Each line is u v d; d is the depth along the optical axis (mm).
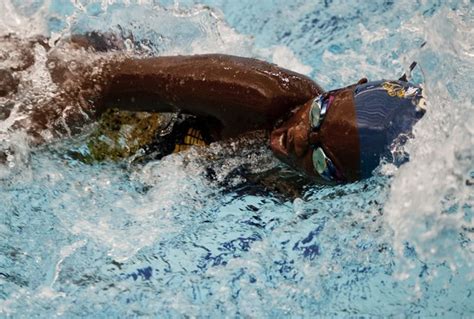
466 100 7574
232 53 10797
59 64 8812
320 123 7395
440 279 7840
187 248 8500
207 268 8383
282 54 12414
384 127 7086
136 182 8844
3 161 8703
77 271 8461
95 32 9492
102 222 8688
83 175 8867
